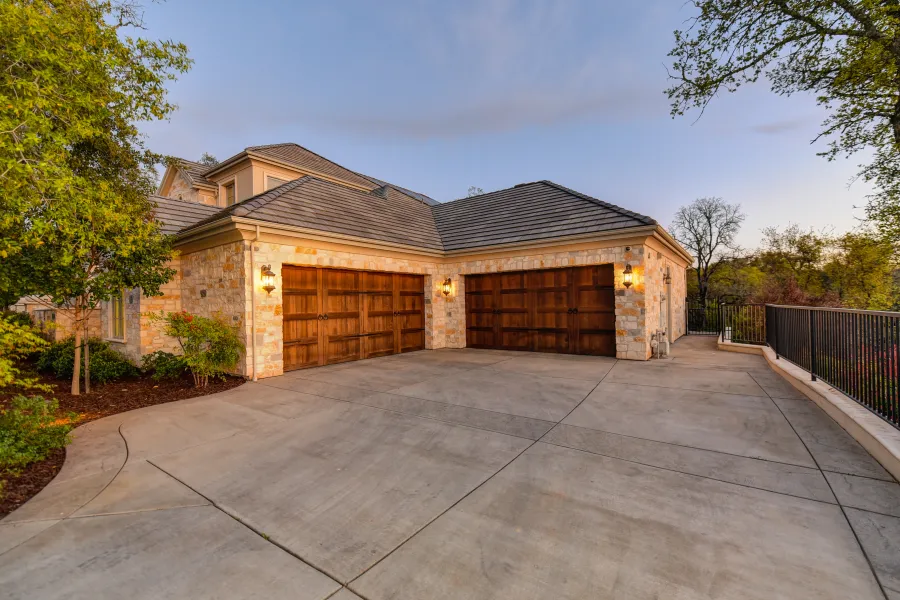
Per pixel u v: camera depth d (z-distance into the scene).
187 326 6.80
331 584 2.06
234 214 7.46
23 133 3.95
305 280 9.00
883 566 2.11
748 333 11.58
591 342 10.30
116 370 7.80
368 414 5.35
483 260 11.97
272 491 3.19
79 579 2.10
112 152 6.70
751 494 2.97
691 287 23.84
